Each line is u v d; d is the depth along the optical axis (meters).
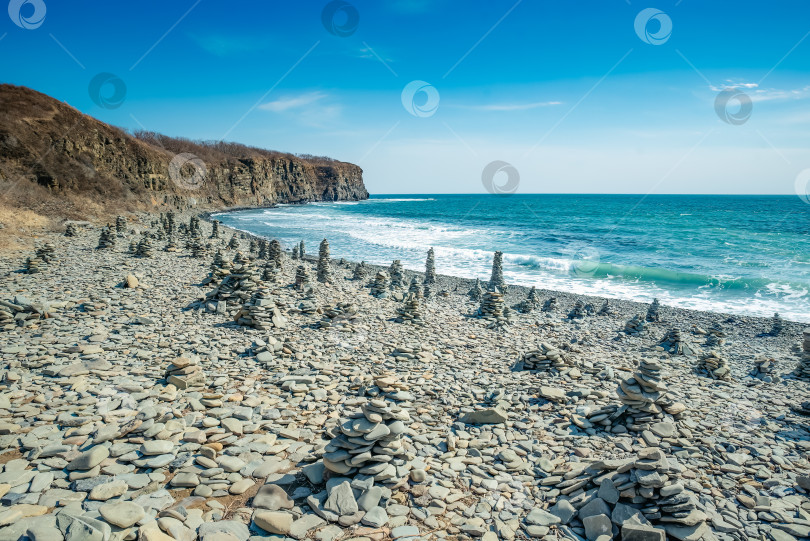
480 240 48.75
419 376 10.02
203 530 4.59
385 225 66.25
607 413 7.94
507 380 10.16
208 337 11.50
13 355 9.12
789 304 23.27
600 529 4.91
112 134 55.56
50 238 27.00
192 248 24.00
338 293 18.77
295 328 13.02
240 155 108.94
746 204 141.62
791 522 5.28
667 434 7.36
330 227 61.06
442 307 18.30
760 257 37.91
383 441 5.91
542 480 6.04
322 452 6.25
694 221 77.56
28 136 43.19
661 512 5.14
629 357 12.67
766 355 14.38
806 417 8.68
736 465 6.61
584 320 17.88
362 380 9.33
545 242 47.75
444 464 6.39
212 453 6.04
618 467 5.60
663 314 20.14
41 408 7.03
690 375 11.52
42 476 5.27
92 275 17.56
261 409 7.70
